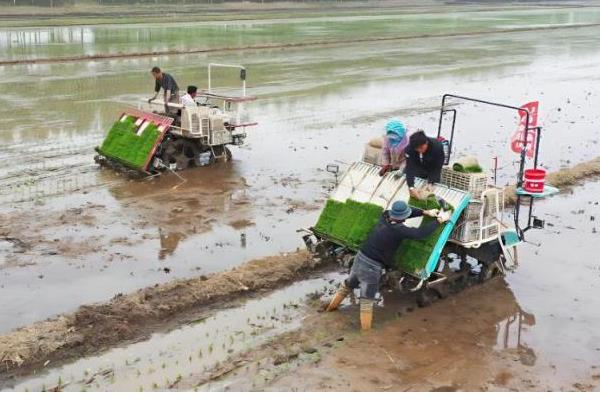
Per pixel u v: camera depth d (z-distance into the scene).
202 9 63.00
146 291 8.68
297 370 7.17
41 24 44.47
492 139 18.75
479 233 8.88
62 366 7.19
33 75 26.44
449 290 9.23
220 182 13.95
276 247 10.70
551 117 21.97
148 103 15.30
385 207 8.84
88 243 10.59
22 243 10.48
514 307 8.94
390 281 8.50
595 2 114.25
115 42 37.19
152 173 14.21
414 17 66.81
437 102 23.97
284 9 69.25
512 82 29.16
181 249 10.51
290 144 17.45
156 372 7.11
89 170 14.49
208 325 8.16
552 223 12.09
